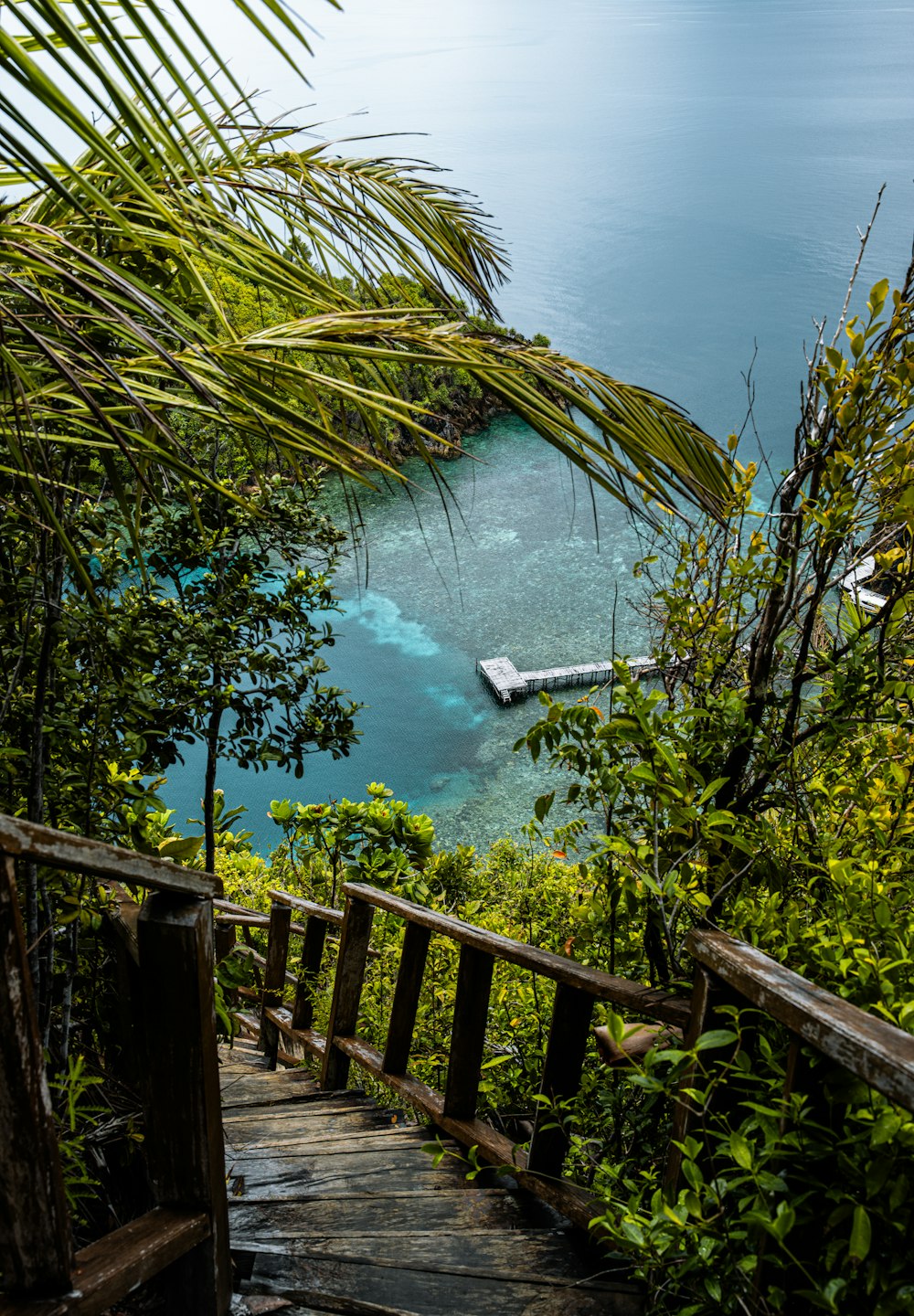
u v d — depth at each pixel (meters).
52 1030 2.86
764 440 25.77
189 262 1.89
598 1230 2.00
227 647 5.55
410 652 39.94
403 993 3.30
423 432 1.68
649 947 2.43
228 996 4.45
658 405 1.94
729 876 2.26
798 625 2.47
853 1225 1.19
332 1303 1.89
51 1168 1.15
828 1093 1.24
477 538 48.41
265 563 5.70
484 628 41.31
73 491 2.33
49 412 1.80
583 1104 2.40
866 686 2.20
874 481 2.11
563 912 4.96
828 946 1.64
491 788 31.16
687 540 2.52
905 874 2.21
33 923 2.45
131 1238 1.41
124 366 1.79
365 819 7.82
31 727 2.73
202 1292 1.56
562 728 2.22
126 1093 2.63
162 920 1.43
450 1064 2.83
